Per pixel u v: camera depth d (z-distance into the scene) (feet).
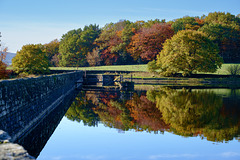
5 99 33.91
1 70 83.76
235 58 270.26
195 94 101.71
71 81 114.93
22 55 161.89
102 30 365.81
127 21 354.33
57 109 69.46
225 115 63.82
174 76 180.24
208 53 173.27
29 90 45.39
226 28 258.78
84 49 306.96
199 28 264.52
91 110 71.15
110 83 161.68
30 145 37.52
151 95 101.60
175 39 174.91
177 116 63.31
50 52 347.77
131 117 62.54
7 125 34.17
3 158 17.15
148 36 255.91
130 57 288.10
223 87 133.39
